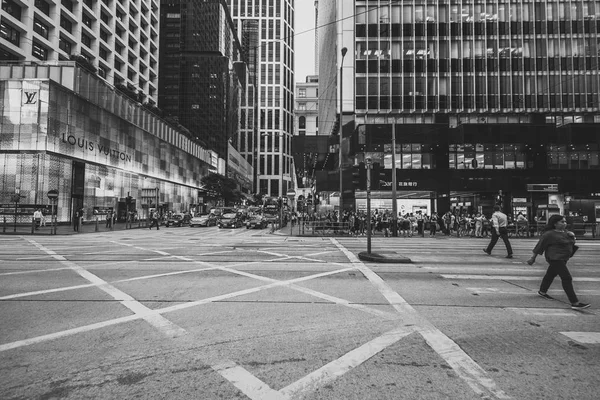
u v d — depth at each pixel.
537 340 4.44
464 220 25.12
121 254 12.60
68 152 33.66
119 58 62.62
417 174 35.38
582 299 6.50
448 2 40.88
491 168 36.09
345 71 40.94
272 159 179.12
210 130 112.25
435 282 7.92
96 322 5.01
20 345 4.17
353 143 37.62
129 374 3.45
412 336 4.54
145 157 50.03
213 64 115.00
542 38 40.12
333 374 3.47
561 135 36.16
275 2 184.12
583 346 4.25
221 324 4.95
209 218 38.53
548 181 35.53
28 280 7.89
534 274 9.01
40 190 30.42
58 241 17.83
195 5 113.81
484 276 8.67
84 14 54.47
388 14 41.06
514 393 3.13
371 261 11.08
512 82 39.88
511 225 23.41
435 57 40.47
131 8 68.88
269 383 3.28
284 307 5.82
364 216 27.03
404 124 36.56
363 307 5.86
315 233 23.73
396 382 3.32
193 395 3.05
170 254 12.70
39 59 45.62
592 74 39.59
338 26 41.53
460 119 39.88
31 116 30.66
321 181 35.12
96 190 38.25
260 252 13.45
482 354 3.99
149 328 4.77
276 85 182.12
